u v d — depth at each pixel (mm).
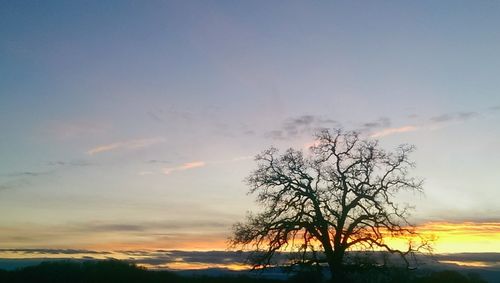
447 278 50531
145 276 51219
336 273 43406
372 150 44844
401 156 44875
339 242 43906
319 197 44250
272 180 45344
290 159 45594
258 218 45156
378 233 43438
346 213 44031
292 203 44750
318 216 43656
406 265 43094
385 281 44781
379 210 43656
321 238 44094
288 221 44312
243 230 45031
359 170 44750
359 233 44250
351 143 45219
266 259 44375
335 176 44719
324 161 45406
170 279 50625
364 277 44844
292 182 45094
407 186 44469
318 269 44562
